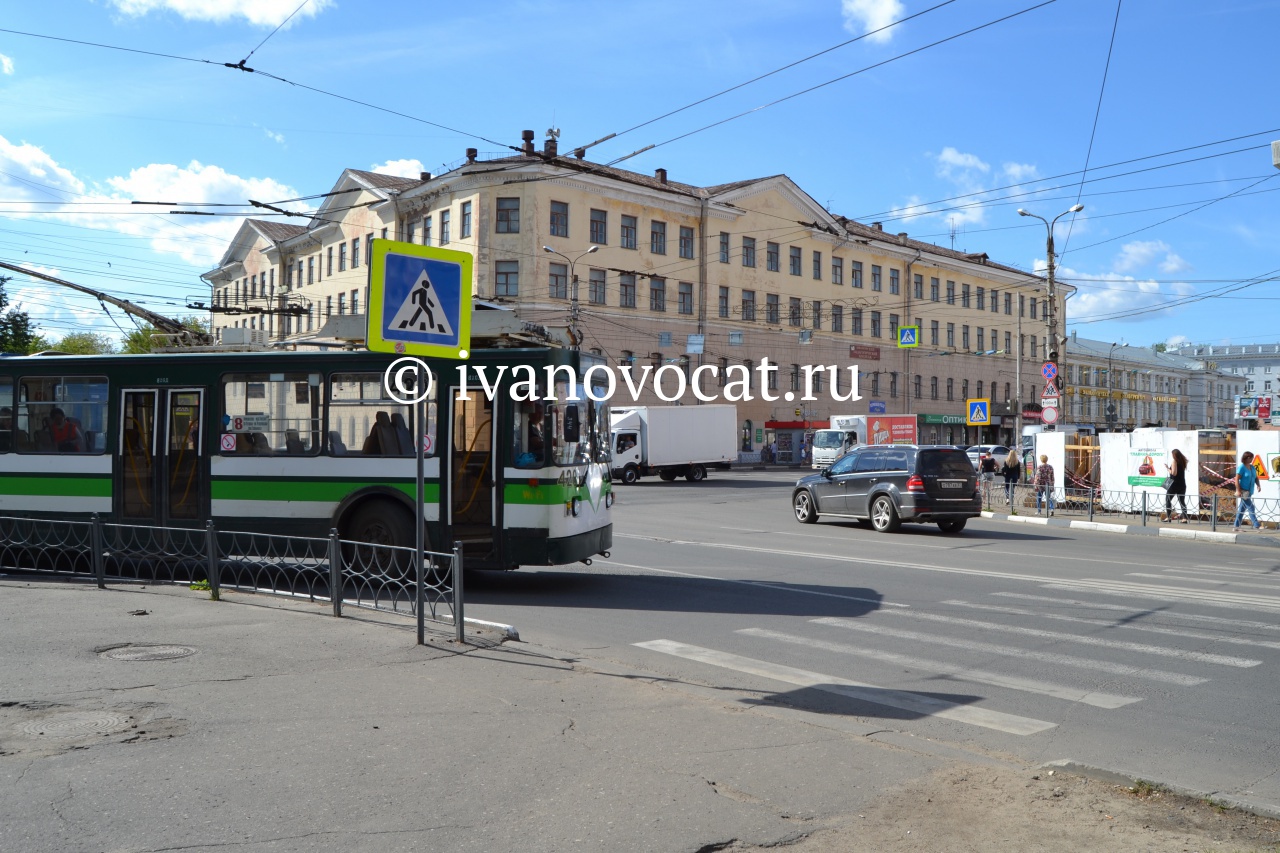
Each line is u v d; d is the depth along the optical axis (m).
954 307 66.75
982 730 6.01
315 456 11.49
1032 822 4.32
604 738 5.43
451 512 11.12
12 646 7.47
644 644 8.49
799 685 7.07
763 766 5.02
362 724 5.59
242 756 5.01
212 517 11.77
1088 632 9.10
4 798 4.41
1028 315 73.81
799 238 56.84
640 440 38.50
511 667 7.09
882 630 9.19
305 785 4.61
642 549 16.05
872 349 59.19
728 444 41.22
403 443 11.30
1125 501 24.17
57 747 5.12
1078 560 15.11
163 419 11.98
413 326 7.30
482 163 44.59
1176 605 10.62
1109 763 5.41
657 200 49.69
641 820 4.27
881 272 61.84
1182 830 4.25
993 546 17.20
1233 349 127.19
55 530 12.12
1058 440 25.67
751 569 13.54
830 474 20.86
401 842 4.00
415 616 8.57
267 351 12.09
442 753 5.11
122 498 12.06
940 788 4.73
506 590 11.59
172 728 5.48
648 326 49.44
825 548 16.31
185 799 4.42
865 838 4.14
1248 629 9.25
